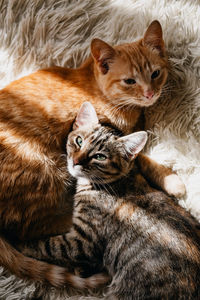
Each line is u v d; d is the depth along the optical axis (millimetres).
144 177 568
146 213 497
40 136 525
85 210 521
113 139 524
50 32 597
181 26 605
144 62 537
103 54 537
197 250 469
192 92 582
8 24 595
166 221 487
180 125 583
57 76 557
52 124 534
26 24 590
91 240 511
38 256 513
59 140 543
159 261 469
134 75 533
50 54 596
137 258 484
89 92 559
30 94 536
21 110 527
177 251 467
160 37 546
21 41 592
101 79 551
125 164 524
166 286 458
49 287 500
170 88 587
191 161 566
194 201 552
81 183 543
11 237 525
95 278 503
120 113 566
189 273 455
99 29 608
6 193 508
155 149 575
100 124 543
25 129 521
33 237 533
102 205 517
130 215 501
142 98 539
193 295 449
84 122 533
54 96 542
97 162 510
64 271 499
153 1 623
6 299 476
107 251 513
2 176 506
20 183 511
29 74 577
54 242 509
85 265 516
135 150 516
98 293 504
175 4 626
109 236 508
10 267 497
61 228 539
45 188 523
